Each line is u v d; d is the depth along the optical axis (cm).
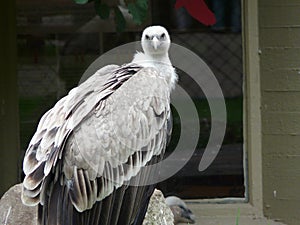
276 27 1173
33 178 727
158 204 871
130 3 997
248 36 1180
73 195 729
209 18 1087
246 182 1205
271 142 1184
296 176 1181
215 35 1516
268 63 1177
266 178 1189
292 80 1175
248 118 1193
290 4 1168
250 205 1195
